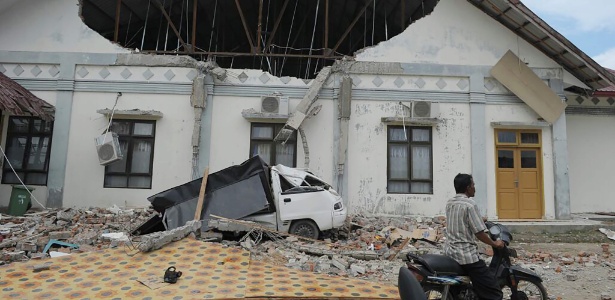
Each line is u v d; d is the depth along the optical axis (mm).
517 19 11375
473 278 4438
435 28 12070
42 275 5758
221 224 8133
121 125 11594
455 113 11828
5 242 7320
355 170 11547
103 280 5613
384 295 5363
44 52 11734
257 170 8891
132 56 11766
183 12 15281
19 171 11539
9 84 10734
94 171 11398
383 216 11328
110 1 12969
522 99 11734
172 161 11469
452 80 11961
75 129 11531
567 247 9391
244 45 17625
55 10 11906
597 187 13266
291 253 7523
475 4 12039
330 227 8820
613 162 13375
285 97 11602
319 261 7086
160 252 6723
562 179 11641
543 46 11812
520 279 4855
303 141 11484
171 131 11570
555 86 11953
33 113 10555
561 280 6652
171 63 11734
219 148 11570
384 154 11609
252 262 6594
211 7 15438
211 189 8828
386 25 15164
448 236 4641
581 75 11938
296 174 9250
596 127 13500
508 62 11773
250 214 8578
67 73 11672
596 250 9086
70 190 11305
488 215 11461
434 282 4367
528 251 8922
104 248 7363
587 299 5797
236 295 5160
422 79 11938
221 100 11766
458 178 4688
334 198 9047
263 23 16812
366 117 11734
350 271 6707
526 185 11734
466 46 12031
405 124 11695
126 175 11422
